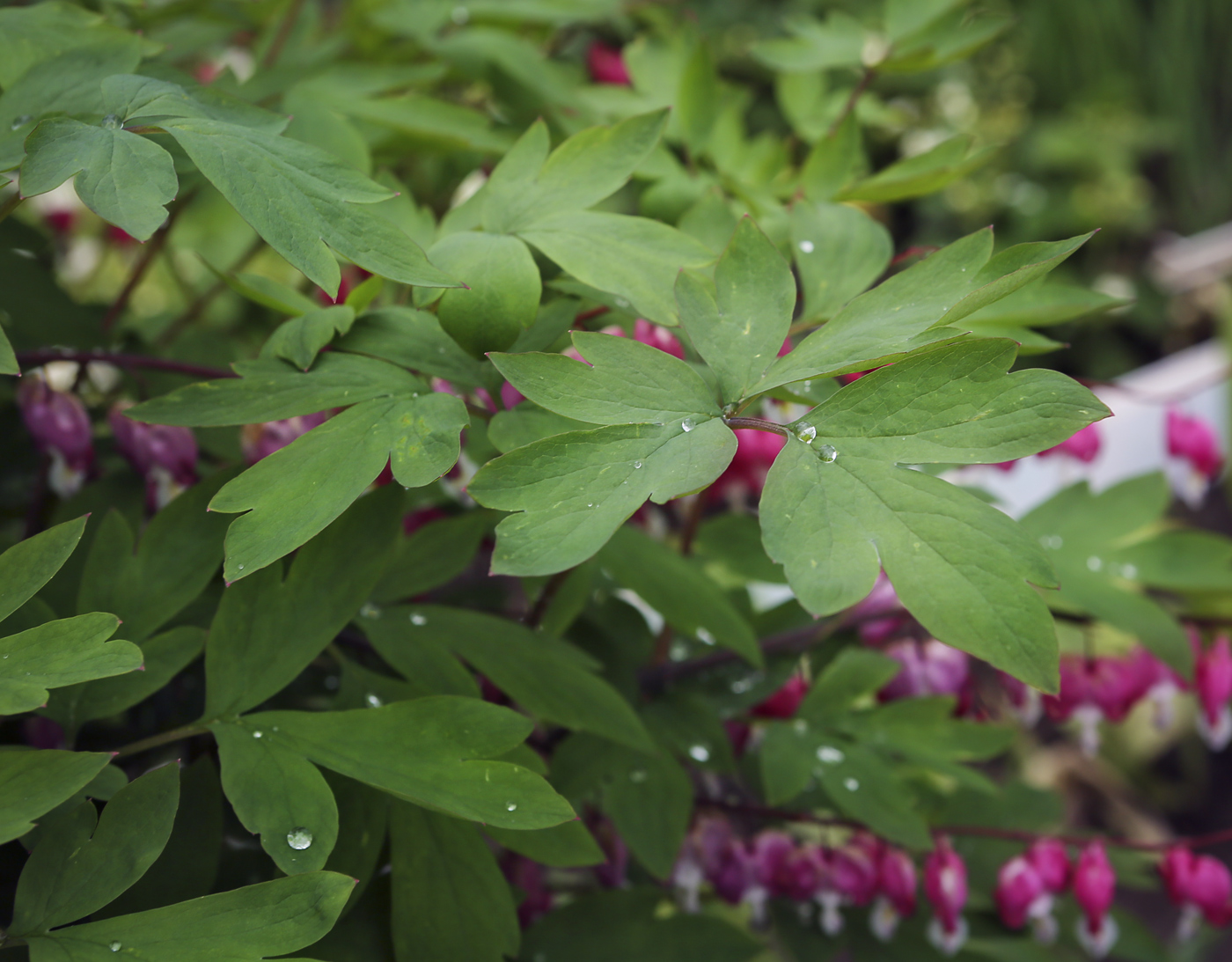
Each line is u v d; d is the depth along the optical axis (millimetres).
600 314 528
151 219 449
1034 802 627
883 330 460
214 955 448
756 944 541
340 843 490
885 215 2152
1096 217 2092
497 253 484
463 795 464
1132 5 2262
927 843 545
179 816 487
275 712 479
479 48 611
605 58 691
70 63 489
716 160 597
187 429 542
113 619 453
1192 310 2037
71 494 541
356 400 473
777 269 469
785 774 556
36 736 516
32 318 571
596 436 448
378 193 465
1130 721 1393
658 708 559
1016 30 2289
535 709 508
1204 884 573
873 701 595
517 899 515
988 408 445
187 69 674
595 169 496
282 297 503
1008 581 435
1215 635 583
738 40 1701
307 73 573
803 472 447
